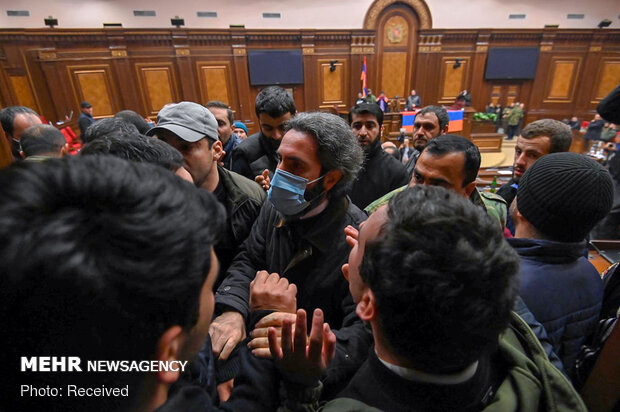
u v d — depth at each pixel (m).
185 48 7.38
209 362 0.55
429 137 1.98
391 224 0.38
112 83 7.20
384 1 8.00
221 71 7.77
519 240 0.67
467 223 0.36
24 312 0.23
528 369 0.44
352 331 0.65
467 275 0.33
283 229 0.87
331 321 0.83
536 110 9.13
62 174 0.25
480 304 0.33
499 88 9.00
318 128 0.75
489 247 0.35
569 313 0.61
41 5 6.70
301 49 7.96
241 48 7.66
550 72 8.79
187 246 0.27
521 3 8.49
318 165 0.77
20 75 6.43
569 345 0.61
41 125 1.52
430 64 8.61
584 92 8.79
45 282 0.23
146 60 7.30
